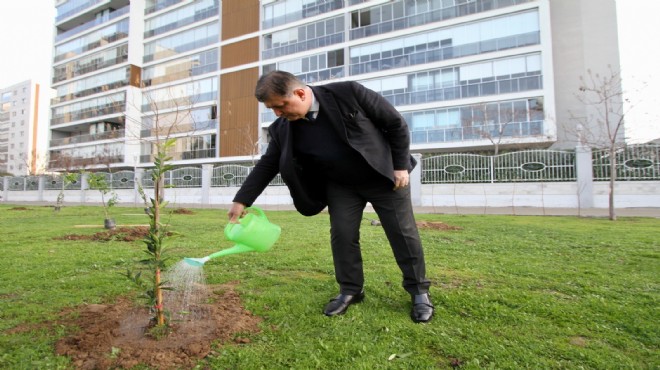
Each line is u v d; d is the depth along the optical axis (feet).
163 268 6.64
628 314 7.89
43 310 8.27
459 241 18.54
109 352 6.03
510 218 32.42
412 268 8.10
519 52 67.97
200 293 9.38
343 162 7.68
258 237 6.67
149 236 6.56
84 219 34.42
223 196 69.05
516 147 68.49
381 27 81.87
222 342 6.49
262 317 7.77
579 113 72.23
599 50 73.46
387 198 8.16
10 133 241.76
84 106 131.34
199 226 27.04
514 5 68.85
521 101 67.51
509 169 48.42
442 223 26.55
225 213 43.52
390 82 79.05
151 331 6.61
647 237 19.45
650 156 41.93
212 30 104.47
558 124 70.23
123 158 113.91
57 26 147.13
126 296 9.31
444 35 75.00
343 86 7.52
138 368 5.59
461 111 71.97
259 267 12.67
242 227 6.70
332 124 7.37
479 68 71.26
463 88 72.33
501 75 69.46
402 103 77.56
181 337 6.56
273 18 95.09
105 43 126.93
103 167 115.24
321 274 11.69
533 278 11.01
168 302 8.50
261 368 5.65
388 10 81.35
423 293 8.05
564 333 7.02
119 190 80.18
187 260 6.24
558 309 8.18
